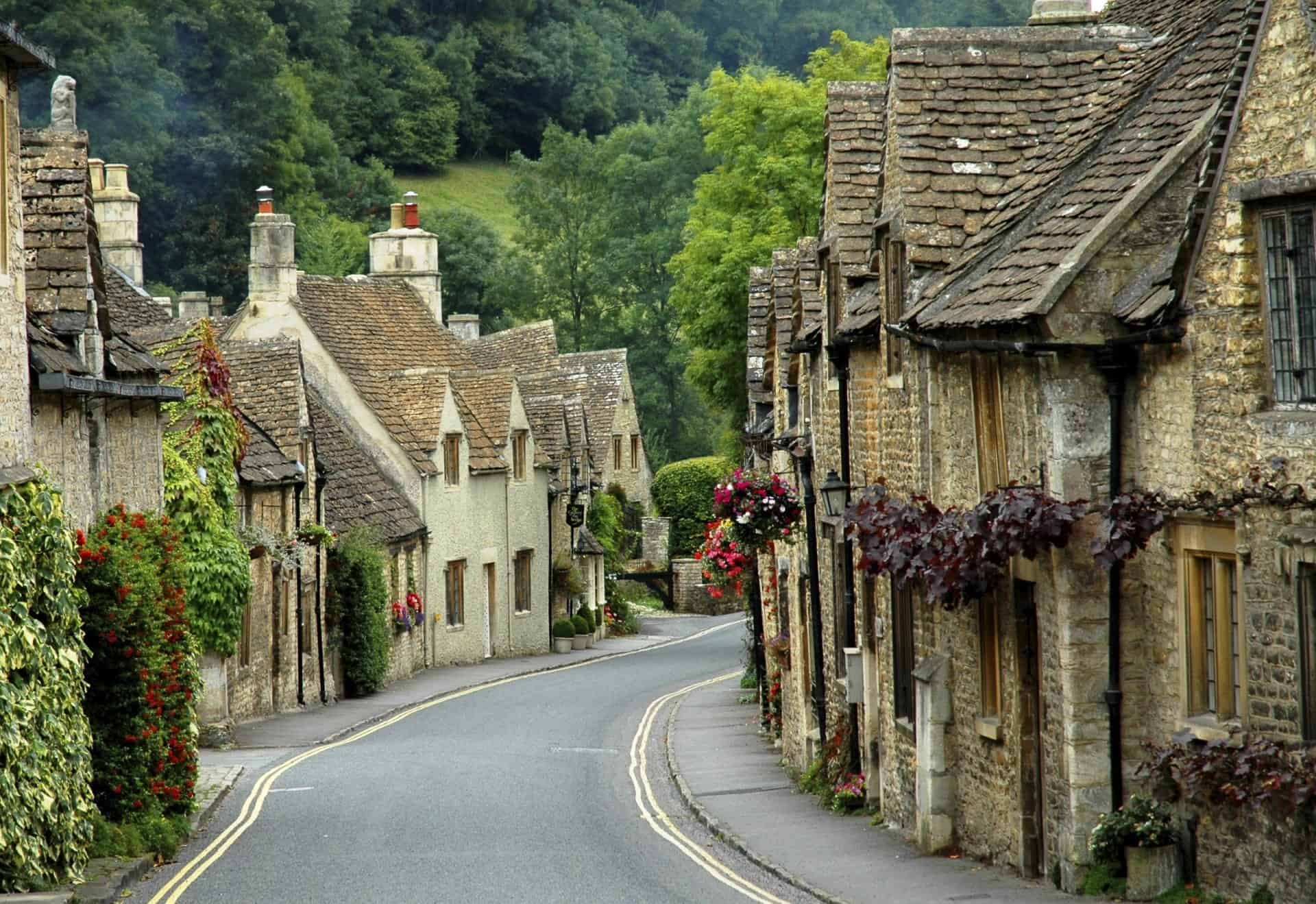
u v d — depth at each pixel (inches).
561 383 4106.8
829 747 1309.1
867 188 1246.3
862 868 956.0
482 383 3127.5
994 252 909.8
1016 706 882.1
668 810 1269.7
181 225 4001.0
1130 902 754.8
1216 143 697.0
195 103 4092.0
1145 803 767.1
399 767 1523.1
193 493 1652.3
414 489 2716.5
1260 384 676.7
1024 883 850.8
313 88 5118.1
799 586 1480.1
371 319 3065.9
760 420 1975.9
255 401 2190.0
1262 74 671.8
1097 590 795.4
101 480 1238.3
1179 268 721.0
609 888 924.0
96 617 1041.5
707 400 2805.1
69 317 1096.8
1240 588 689.6
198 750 1697.8
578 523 3302.2
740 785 1382.9
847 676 1214.9
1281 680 659.4
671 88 6314.0
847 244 1221.7
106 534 1082.7
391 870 986.1
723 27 6269.7
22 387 906.1
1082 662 794.8
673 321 4837.6
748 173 2699.3
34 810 839.7
